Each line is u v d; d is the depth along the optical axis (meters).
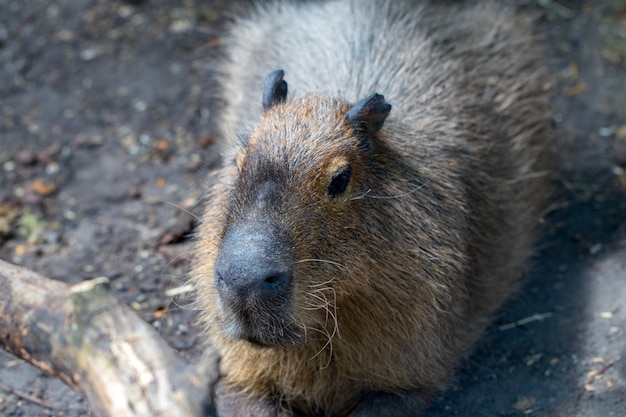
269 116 4.44
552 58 8.06
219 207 4.49
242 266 3.75
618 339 5.23
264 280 3.75
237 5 8.95
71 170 7.24
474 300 5.29
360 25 6.05
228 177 4.57
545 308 5.68
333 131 4.24
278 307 3.86
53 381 5.20
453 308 4.82
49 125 7.69
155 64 8.34
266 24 6.73
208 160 7.27
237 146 4.62
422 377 4.79
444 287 4.65
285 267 3.82
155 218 6.69
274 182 4.04
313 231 4.02
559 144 7.02
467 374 5.21
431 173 4.75
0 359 5.37
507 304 5.77
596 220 6.43
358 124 4.36
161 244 6.39
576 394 4.87
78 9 8.98
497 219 5.48
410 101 5.22
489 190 5.39
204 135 7.49
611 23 8.52
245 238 3.81
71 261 6.27
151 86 8.08
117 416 3.17
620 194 6.68
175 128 7.65
